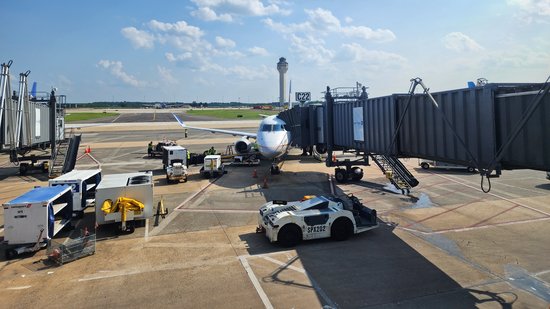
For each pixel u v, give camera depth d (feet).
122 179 71.61
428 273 44.32
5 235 52.34
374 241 55.83
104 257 51.52
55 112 129.90
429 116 60.44
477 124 47.98
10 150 114.93
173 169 106.73
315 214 55.11
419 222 65.21
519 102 41.01
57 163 123.85
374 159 95.35
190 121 505.25
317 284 41.93
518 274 43.57
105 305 38.01
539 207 73.72
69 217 64.80
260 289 40.93
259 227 61.16
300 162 150.71
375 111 80.07
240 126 408.05
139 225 66.44
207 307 37.17
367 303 37.42
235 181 109.60
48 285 42.96
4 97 105.70
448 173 118.11
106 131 374.63
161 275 45.21
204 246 55.21
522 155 41.42
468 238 56.54
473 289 40.06
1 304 38.52
